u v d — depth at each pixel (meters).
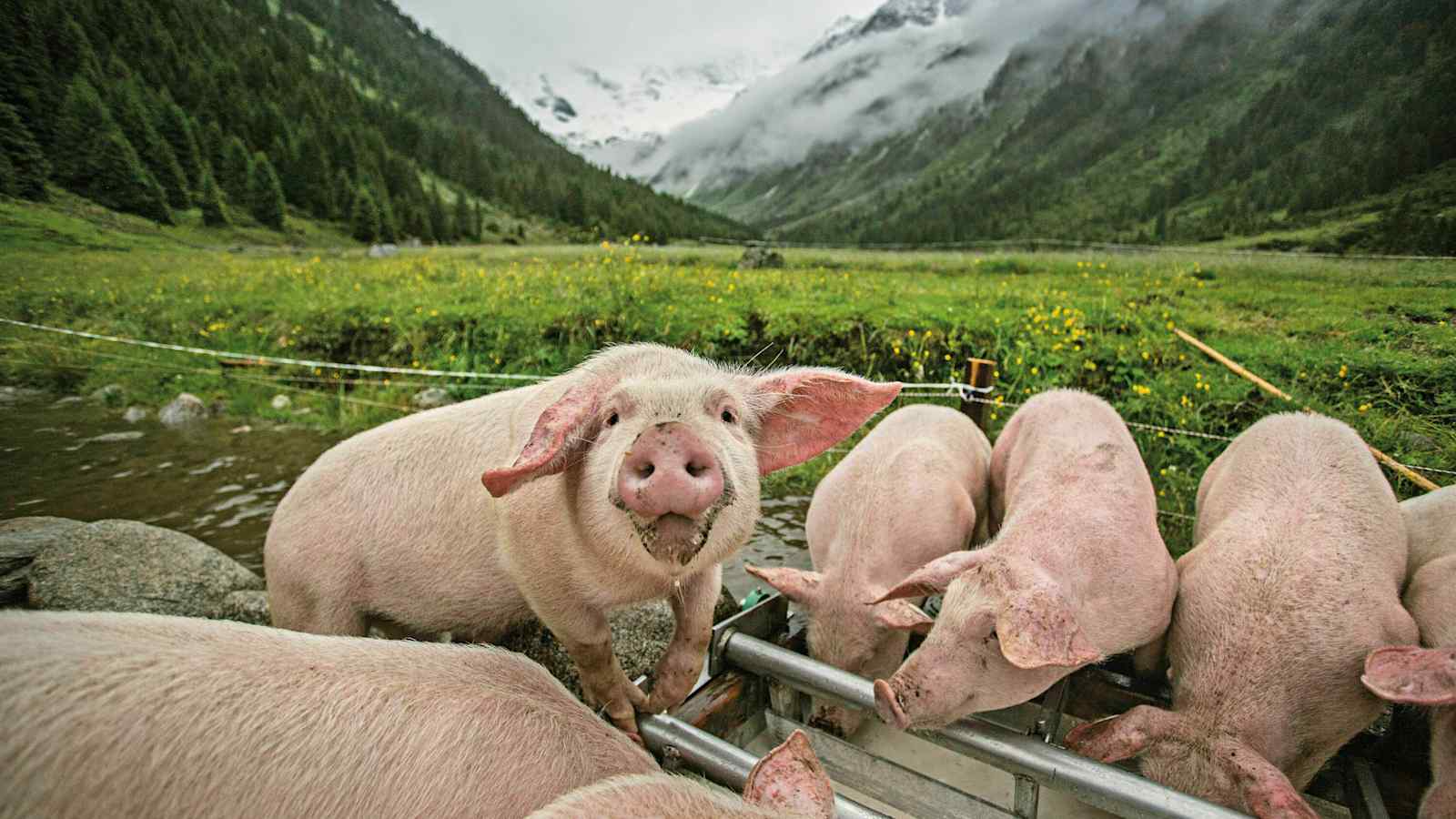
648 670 3.68
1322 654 2.96
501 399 3.26
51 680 1.48
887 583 3.72
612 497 2.03
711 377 2.55
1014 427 4.70
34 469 7.23
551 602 2.63
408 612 3.28
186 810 1.47
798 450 2.80
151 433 8.45
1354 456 3.74
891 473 4.13
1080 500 3.52
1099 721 2.93
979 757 2.76
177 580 4.32
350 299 11.54
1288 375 6.40
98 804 1.42
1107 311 8.27
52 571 4.26
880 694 2.77
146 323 11.45
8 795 1.37
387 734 1.63
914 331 8.26
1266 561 3.25
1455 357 5.91
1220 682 2.98
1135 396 6.86
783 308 9.20
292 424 8.90
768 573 3.79
